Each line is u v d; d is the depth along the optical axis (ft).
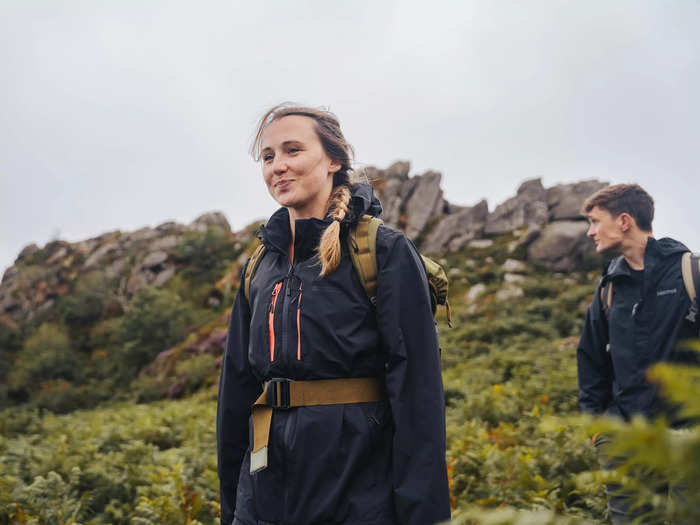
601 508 8.87
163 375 67.92
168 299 95.35
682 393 1.12
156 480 13.57
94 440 21.34
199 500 11.89
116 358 83.41
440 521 4.32
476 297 70.64
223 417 5.45
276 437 4.60
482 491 11.08
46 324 102.01
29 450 18.83
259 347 4.90
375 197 5.31
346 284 4.74
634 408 6.61
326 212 5.17
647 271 6.84
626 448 1.19
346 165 5.48
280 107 5.48
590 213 7.39
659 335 6.61
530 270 77.00
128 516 12.03
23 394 82.53
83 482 13.93
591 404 7.57
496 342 47.06
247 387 5.43
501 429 17.03
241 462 5.47
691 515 1.34
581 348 7.73
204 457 16.16
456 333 50.67
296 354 4.64
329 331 4.60
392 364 4.64
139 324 88.22
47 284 123.24
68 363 86.53
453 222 93.91
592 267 77.61
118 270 122.62
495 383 29.32
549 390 22.67
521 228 90.07
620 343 6.91
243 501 4.84
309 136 5.22
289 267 5.01
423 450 4.43
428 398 4.55
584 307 55.16
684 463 1.14
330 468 4.41
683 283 6.54
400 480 4.42
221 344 67.67
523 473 10.98
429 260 5.24
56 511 11.85
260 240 5.66
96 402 72.59
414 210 97.91
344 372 4.63
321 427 4.47
